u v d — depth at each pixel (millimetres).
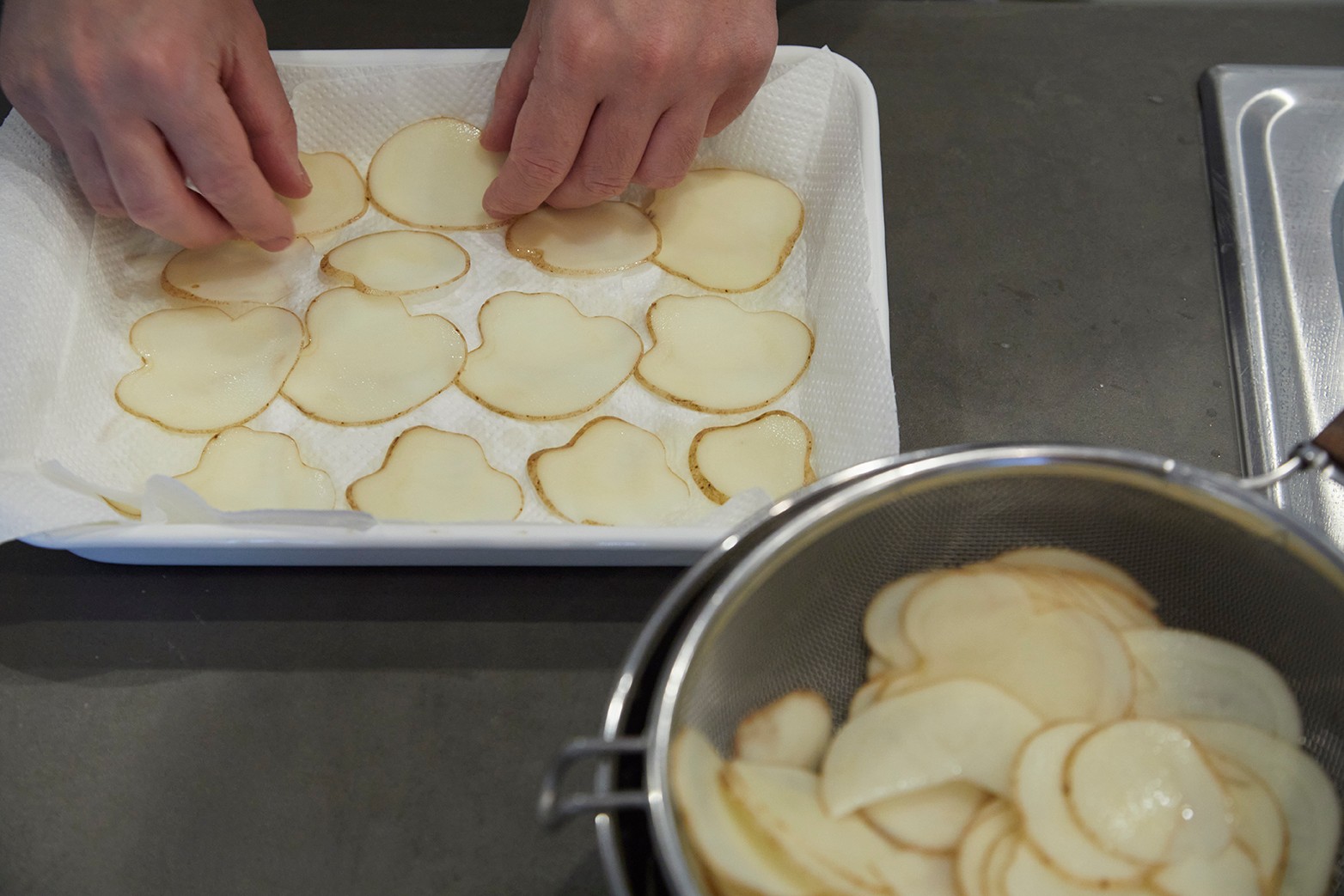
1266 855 469
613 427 689
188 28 628
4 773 569
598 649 610
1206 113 849
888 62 888
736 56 670
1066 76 882
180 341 721
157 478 588
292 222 726
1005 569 533
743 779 458
